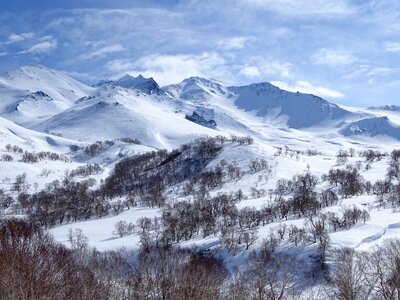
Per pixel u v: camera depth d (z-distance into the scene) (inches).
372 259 2437.3
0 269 1542.8
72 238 5536.4
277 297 2271.2
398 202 6314.0
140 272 2266.2
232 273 3752.5
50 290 1627.7
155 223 6579.7
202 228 6122.1
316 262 3730.3
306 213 6200.8
